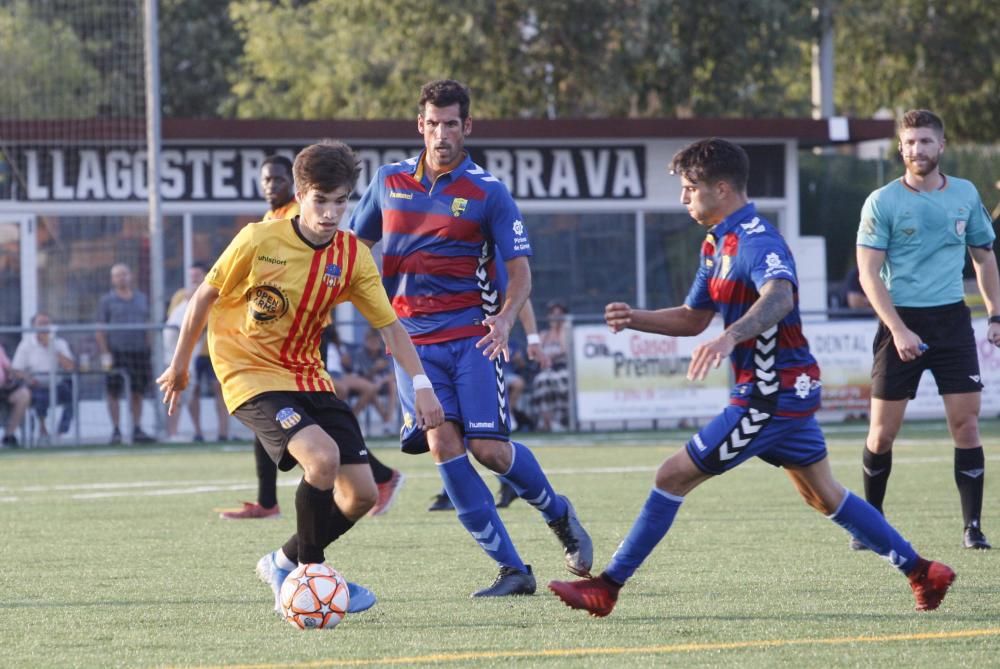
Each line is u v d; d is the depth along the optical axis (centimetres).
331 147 1772
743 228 1742
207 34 11925
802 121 6781
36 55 6950
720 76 8781
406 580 2159
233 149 6444
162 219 5978
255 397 1830
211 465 4544
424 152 2116
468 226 2066
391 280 2116
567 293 6738
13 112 6944
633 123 6669
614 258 6775
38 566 2352
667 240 6800
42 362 5469
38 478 4112
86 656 1595
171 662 1555
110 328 5522
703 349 1622
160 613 1883
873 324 5909
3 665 1552
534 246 6731
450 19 8625
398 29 8875
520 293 2041
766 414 1725
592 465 4328
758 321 1652
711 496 3384
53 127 6278
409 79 8962
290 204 2909
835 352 5875
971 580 2092
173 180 6406
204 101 11981
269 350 1850
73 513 3181
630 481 3819
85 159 6331
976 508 2470
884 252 2447
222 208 6444
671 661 1537
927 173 2459
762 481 3753
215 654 1598
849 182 7675
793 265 1714
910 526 2794
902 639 1650
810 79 11138
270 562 1908
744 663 1524
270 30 10119
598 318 5753
